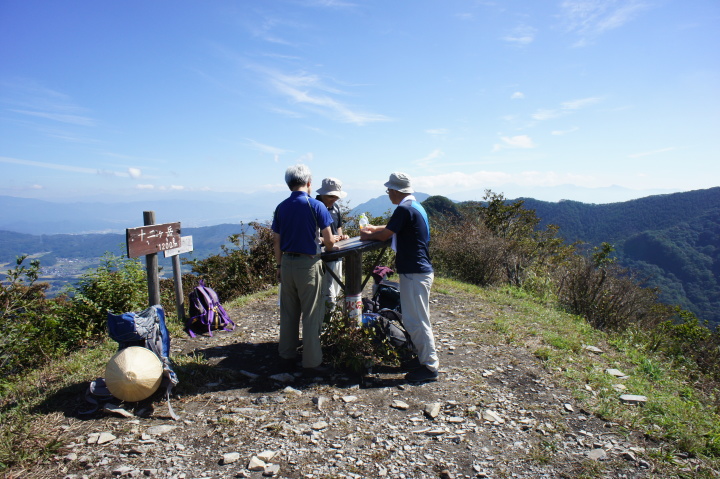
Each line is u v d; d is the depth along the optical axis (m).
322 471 2.54
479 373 4.12
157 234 5.22
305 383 3.87
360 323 4.24
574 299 7.73
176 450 2.73
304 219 3.78
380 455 2.71
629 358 4.96
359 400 3.52
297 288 3.90
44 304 5.83
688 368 5.74
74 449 2.71
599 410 3.32
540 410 3.35
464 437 2.95
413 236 3.79
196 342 5.08
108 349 4.87
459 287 8.78
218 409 3.32
